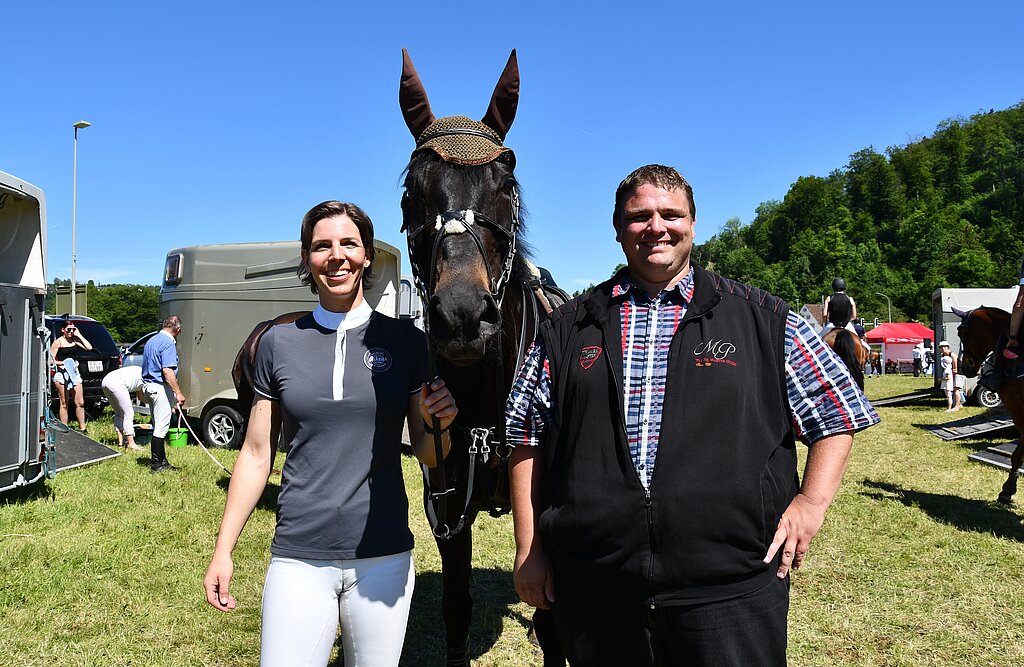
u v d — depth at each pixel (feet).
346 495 6.60
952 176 398.83
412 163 8.63
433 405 6.62
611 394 5.89
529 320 9.72
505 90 9.63
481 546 17.67
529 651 11.89
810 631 12.32
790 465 5.85
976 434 34.47
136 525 18.43
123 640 11.94
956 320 53.78
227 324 32.27
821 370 5.73
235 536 6.71
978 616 12.80
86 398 40.83
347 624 6.70
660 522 5.56
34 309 20.15
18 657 11.28
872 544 17.07
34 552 15.79
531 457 6.47
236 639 12.09
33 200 20.01
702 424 5.61
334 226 6.82
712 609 5.59
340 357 6.82
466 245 7.64
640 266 5.99
